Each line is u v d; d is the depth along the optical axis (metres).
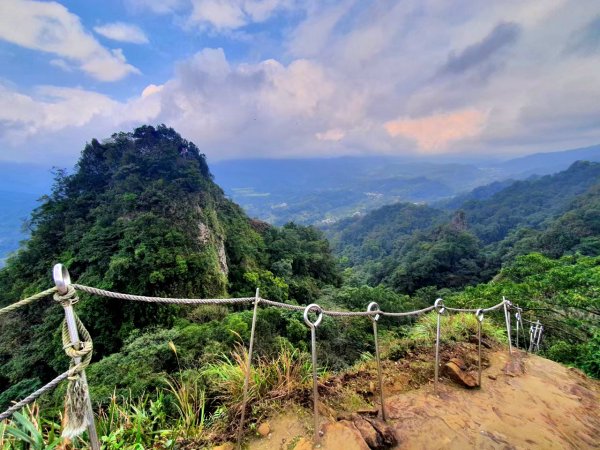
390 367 3.20
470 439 2.25
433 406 2.61
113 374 7.65
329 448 1.92
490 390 3.02
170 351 8.61
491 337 4.52
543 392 3.12
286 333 12.94
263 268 30.38
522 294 10.20
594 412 2.89
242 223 34.78
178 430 2.23
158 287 17.25
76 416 1.29
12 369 14.80
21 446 1.84
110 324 16.14
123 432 2.15
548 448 2.29
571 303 8.47
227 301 1.92
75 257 18.88
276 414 2.24
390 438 2.11
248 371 2.03
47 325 15.81
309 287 30.34
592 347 5.14
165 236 19.36
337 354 12.34
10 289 20.89
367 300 23.44
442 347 3.79
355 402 2.50
